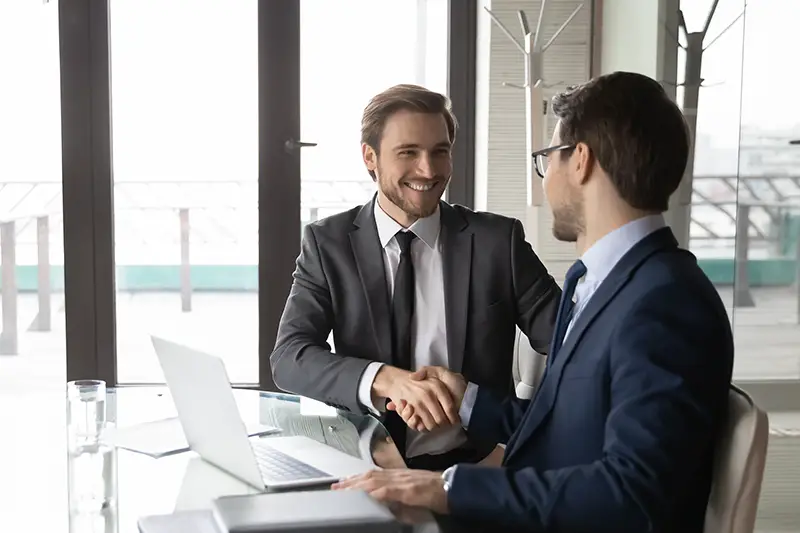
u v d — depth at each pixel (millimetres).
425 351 1899
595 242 1257
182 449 1460
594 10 2979
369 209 1966
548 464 1229
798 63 2467
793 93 2469
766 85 2465
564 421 1202
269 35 2977
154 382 3209
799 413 2480
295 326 1888
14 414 3506
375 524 973
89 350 3066
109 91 2971
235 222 5277
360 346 1889
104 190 3006
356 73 3082
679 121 1215
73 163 2982
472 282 1897
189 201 5090
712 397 1071
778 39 2463
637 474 1035
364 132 1899
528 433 1256
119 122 3072
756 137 2471
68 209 3000
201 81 3215
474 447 1823
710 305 1108
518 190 2973
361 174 3172
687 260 1173
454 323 1872
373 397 1679
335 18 3037
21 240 4957
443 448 1815
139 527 1041
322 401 1757
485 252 1908
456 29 3049
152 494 1239
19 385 4125
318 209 3184
